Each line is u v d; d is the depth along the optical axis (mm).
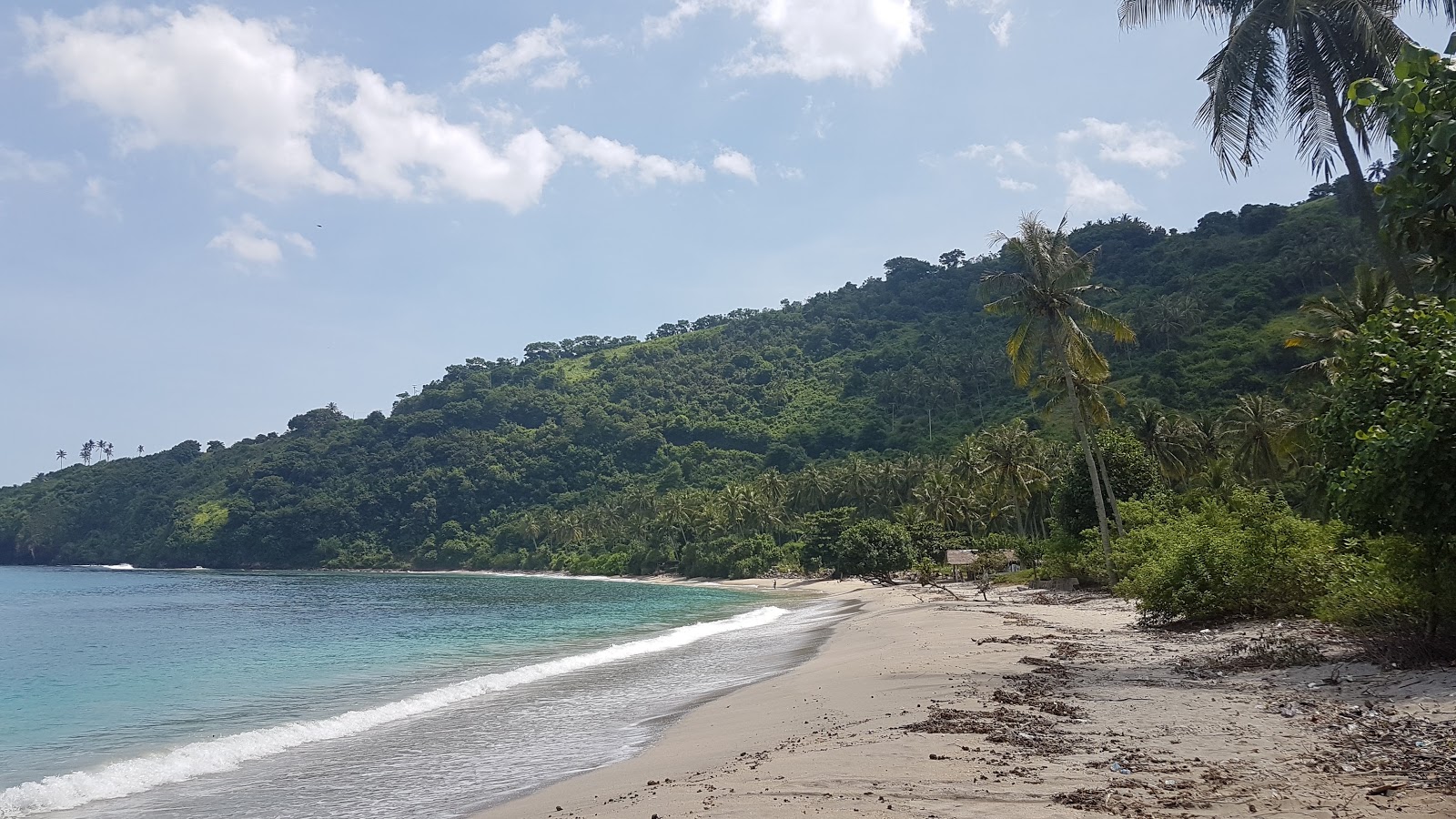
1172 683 12984
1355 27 15922
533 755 13672
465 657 30125
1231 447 63531
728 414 190125
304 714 19422
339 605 66062
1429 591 11648
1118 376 100875
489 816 9711
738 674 22547
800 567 102250
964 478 83000
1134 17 18859
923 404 145375
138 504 176875
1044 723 10656
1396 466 10500
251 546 162875
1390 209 7613
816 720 13312
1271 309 100875
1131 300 126438
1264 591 19562
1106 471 42094
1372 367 11992
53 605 67875
